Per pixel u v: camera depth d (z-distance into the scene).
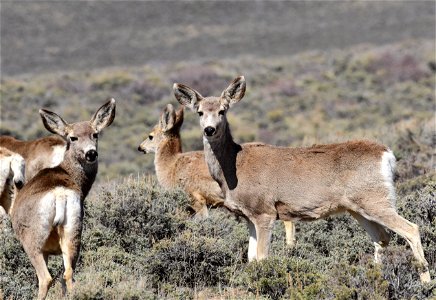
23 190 25.09
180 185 35.91
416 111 104.38
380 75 134.38
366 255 27.33
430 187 32.06
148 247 30.47
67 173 25.77
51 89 125.44
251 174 27.98
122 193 33.22
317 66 149.75
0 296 24.75
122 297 23.34
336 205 27.39
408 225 26.25
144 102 120.00
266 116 107.81
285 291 24.19
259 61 163.88
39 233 23.88
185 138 84.00
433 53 145.25
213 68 151.62
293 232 31.73
